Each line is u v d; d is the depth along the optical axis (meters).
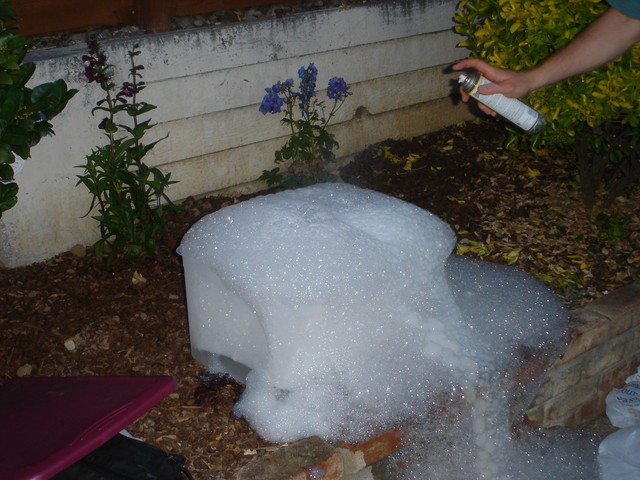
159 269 4.04
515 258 4.33
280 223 2.89
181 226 4.46
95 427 2.05
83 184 4.20
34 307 3.69
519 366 3.31
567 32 3.86
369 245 2.86
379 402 2.98
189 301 3.19
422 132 5.86
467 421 3.18
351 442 2.87
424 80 5.69
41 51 4.16
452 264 4.02
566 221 4.79
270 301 2.73
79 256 4.21
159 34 4.35
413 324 3.12
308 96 4.74
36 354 3.37
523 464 3.50
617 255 4.47
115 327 3.56
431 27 5.56
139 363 3.35
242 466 2.81
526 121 3.12
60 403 2.25
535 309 3.69
